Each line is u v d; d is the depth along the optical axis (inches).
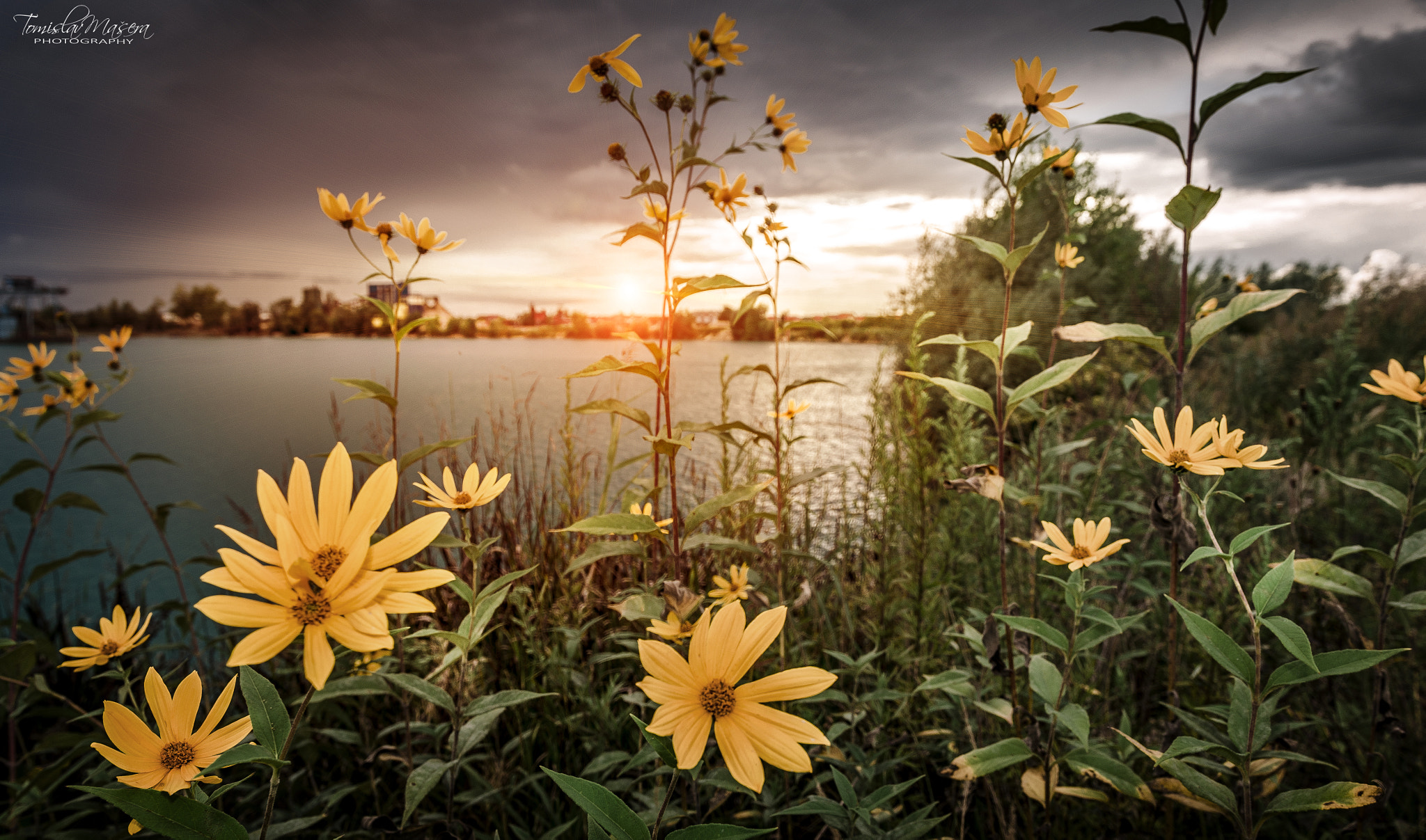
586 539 94.3
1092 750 52.7
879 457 106.8
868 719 70.7
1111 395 127.0
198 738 27.7
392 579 22.1
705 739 25.5
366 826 44.6
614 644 87.8
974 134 51.4
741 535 97.9
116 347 93.5
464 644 42.2
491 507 104.0
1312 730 65.7
